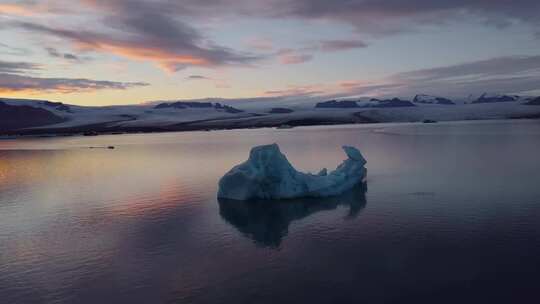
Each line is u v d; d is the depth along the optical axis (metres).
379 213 20.70
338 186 25.67
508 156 40.31
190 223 20.41
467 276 13.19
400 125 144.38
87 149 70.62
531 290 12.15
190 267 14.86
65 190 30.42
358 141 67.19
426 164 36.50
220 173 35.91
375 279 13.27
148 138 107.25
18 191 30.66
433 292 12.29
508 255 14.66
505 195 23.23
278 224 19.70
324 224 19.34
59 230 19.92
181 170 38.81
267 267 14.59
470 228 17.69
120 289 13.34
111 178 35.47
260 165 24.48
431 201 22.55
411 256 14.96
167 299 12.57
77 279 14.20
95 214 22.81
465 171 31.98
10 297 13.04
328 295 12.39
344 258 15.08
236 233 18.59
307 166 38.00
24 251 17.06
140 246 17.27
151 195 27.20
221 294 12.75
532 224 17.88
